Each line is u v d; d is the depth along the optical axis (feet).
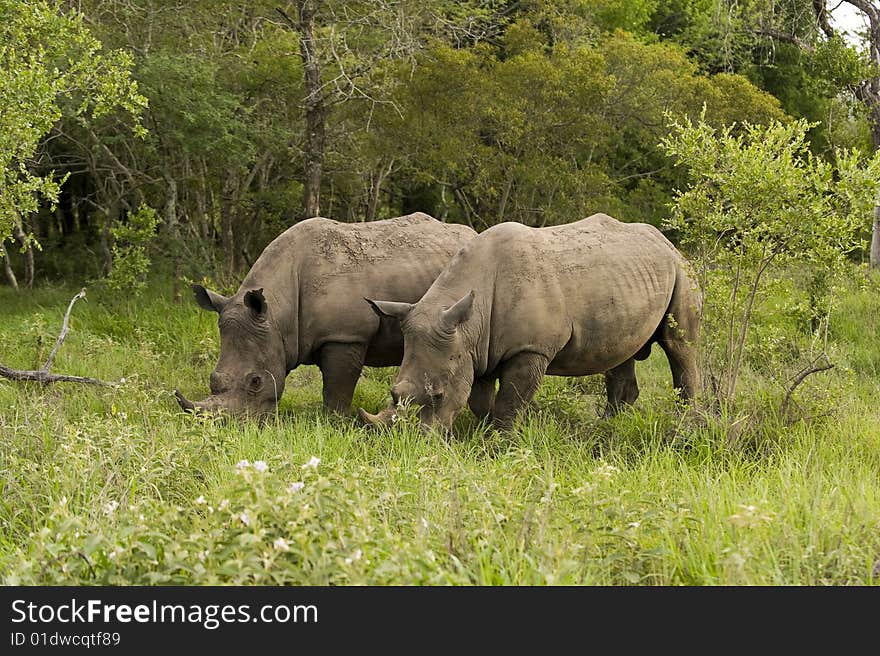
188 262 54.49
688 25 96.53
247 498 15.80
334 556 14.73
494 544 16.31
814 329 43.52
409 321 26.73
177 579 14.87
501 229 28.37
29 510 19.49
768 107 63.10
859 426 27.68
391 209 75.82
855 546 16.56
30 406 27.32
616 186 61.82
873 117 74.08
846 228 26.86
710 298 29.12
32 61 30.19
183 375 37.45
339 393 30.07
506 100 55.21
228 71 57.77
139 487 19.39
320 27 59.47
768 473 23.16
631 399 33.19
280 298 29.27
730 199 27.96
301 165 63.87
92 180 71.87
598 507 17.57
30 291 59.82
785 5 77.36
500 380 28.35
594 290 28.68
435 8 55.98
